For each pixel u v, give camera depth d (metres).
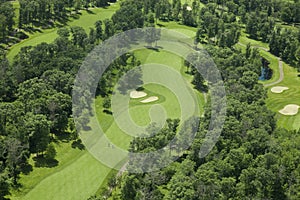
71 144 156.88
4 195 126.69
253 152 139.12
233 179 121.75
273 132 154.88
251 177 123.94
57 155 150.00
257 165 129.88
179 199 116.19
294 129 173.88
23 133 142.62
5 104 158.38
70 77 187.12
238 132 146.00
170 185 123.62
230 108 162.62
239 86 189.62
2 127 150.25
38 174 139.25
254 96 184.00
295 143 140.25
